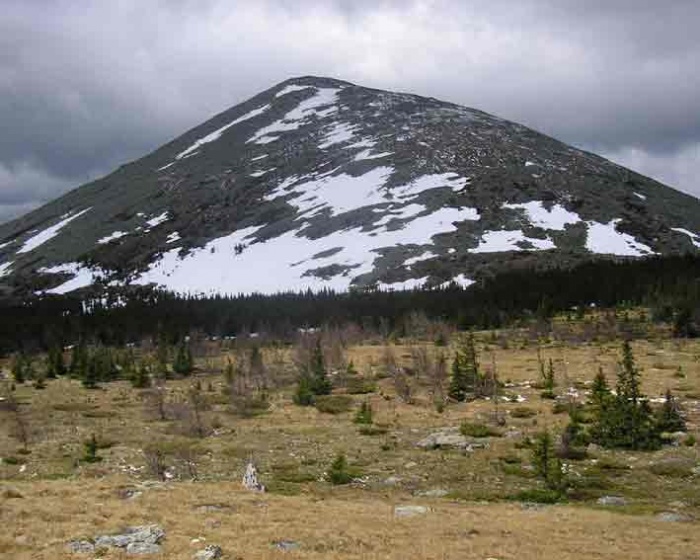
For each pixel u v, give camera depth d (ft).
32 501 104.27
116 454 183.73
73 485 121.60
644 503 133.08
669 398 202.90
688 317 396.37
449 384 275.18
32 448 194.70
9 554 79.25
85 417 246.27
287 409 251.80
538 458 148.36
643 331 410.11
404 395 257.75
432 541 94.27
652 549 96.22
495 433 194.49
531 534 102.12
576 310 497.05
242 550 84.17
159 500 109.29
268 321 509.76
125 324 535.60
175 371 359.66
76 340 497.87
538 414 221.05
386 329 454.81
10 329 536.83
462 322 475.31
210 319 538.88
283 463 171.63
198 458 177.68
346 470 161.17
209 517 99.71
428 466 165.27
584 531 105.81
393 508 118.11
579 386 265.34
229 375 309.83
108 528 91.25
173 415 242.17
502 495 139.13
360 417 221.46
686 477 151.94
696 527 111.45
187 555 81.00
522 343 394.73
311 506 113.80
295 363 331.98
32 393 305.53
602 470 158.61
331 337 404.57
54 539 84.99
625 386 197.77
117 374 361.51
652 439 176.14
